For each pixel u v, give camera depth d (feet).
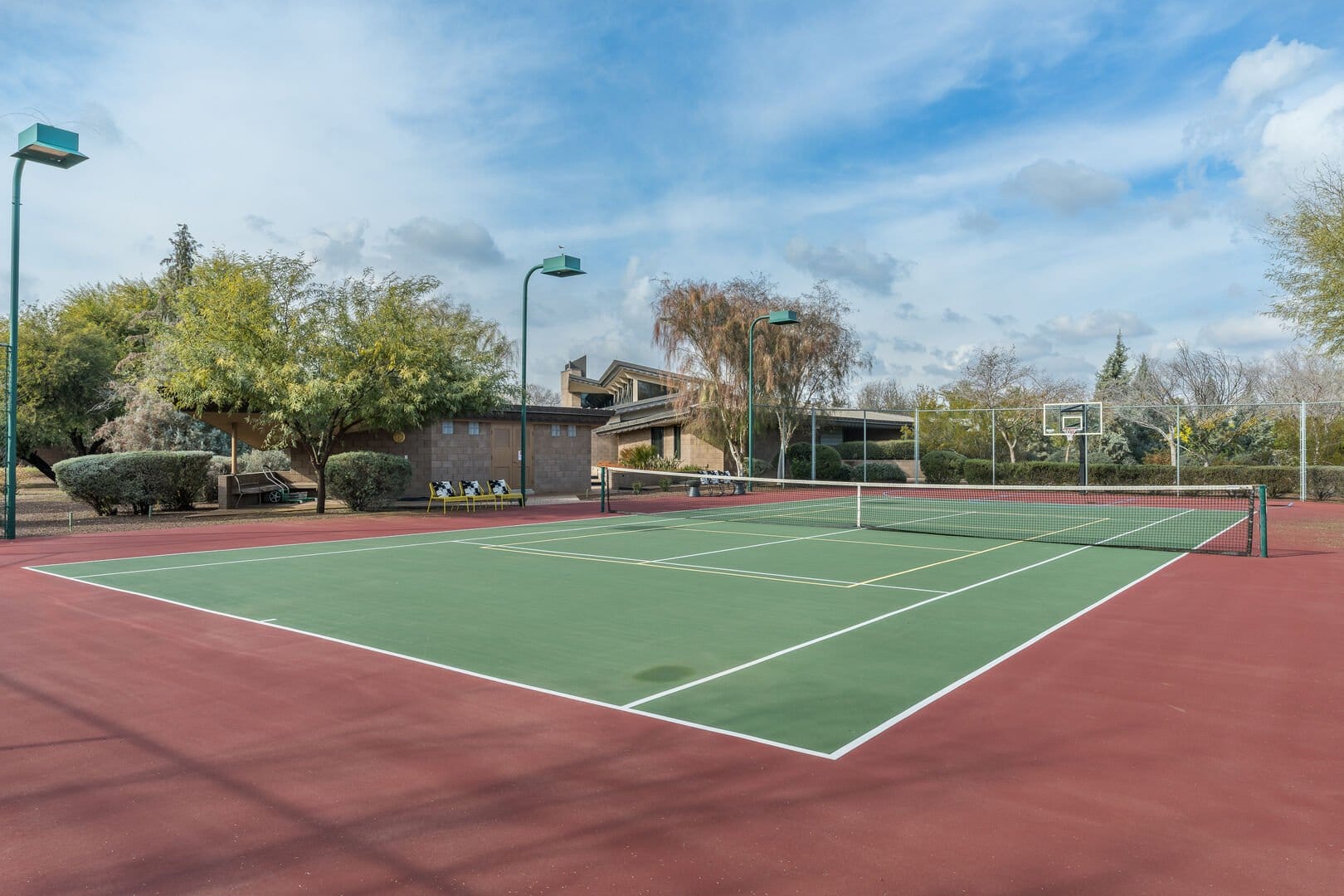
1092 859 12.23
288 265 70.85
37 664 23.35
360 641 25.93
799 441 139.33
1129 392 162.61
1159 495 103.91
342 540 55.01
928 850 12.51
